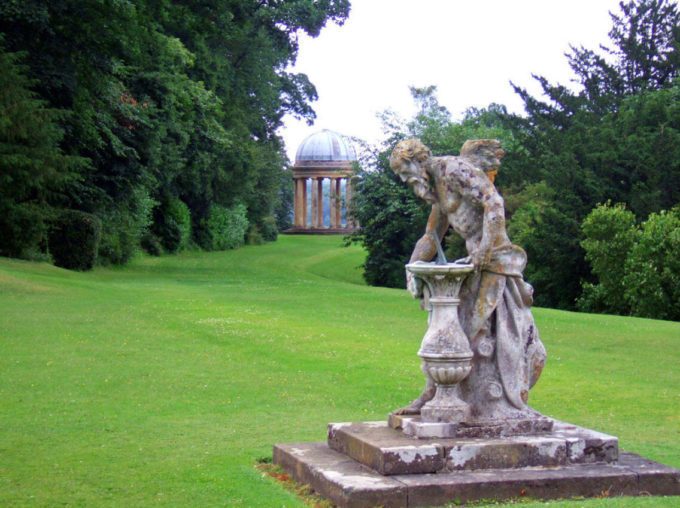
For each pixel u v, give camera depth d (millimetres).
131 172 40938
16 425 11672
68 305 23297
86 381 14703
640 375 16562
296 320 22578
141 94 41531
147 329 20094
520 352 8797
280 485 8695
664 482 8195
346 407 13344
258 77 62219
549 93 54469
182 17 38781
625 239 31625
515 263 8742
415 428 8477
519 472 8102
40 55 34781
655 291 29438
